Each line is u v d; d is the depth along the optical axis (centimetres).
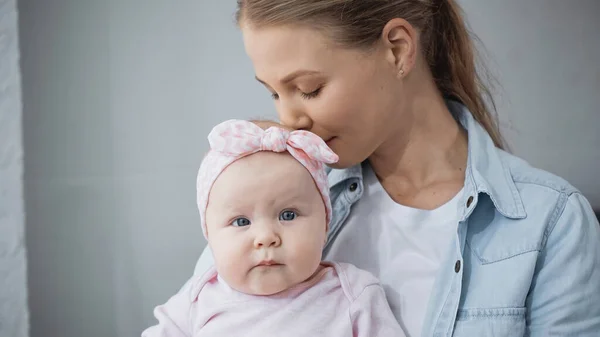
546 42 203
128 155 209
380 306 111
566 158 206
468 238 112
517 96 204
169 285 213
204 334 109
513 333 104
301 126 111
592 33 203
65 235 208
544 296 106
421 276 115
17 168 200
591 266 106
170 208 212
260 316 107
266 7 101
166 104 209
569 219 108
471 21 202
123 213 210
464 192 113
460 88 128
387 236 120
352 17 104
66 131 206
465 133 125
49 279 208
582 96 204
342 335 107
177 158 211
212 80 209
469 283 109
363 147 112
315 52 102
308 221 108
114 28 206
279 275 105
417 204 120
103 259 211
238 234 106
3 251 201
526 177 114
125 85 207
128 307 212
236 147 107
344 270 113
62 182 207
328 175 132
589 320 104
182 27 207
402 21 109
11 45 196
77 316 210
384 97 110
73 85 205
